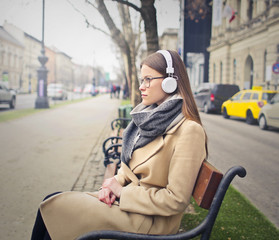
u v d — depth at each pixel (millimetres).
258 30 21422
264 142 7406
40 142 6742
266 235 2379
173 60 1553
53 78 77125
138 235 1231
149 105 1730
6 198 3316
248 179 4094
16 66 52500
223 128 10164
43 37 16516
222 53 28453
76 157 5312
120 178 1740
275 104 9336
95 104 22797
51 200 1415
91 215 1402
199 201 1278
